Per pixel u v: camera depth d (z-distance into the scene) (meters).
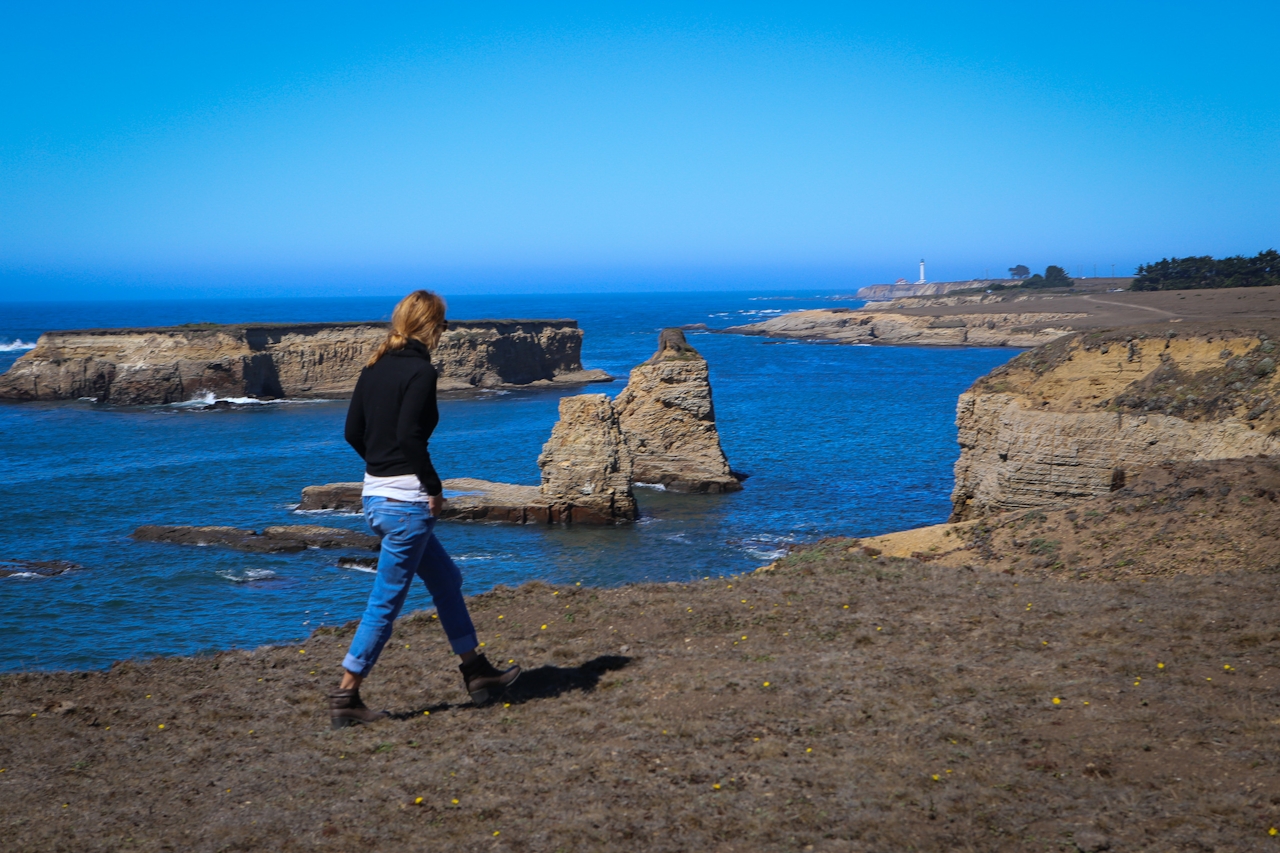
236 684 8.10
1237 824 4.37
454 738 6.38
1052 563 16.78
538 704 7.03
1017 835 4.51
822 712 6.29
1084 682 6.44
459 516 46.31
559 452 45.88
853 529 43.03
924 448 67.44
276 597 32.94
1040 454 31.30
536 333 126.25
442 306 6.65
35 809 5.55
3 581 34.88
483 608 10.39
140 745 6.64
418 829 4.98
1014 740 5.59
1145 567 15.23
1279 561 13.73
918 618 8.88
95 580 35.06
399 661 8.59
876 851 4.43
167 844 4.98
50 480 57.09
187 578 35.38
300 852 4.80
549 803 5.16
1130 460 29.39
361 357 111.12
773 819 4.78
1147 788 4.83
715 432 54.97
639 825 4.83
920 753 5.52
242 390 102.44
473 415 91.19
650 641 8.66
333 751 6.32
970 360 156.62
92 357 106.31
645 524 45.28
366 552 39.69
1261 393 27.22
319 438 75.69
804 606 9.61
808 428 77.94
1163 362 30.53
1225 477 17.47
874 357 164.38
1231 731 5.34
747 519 45.88
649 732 6.15
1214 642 7.12
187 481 56.69
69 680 8.41
